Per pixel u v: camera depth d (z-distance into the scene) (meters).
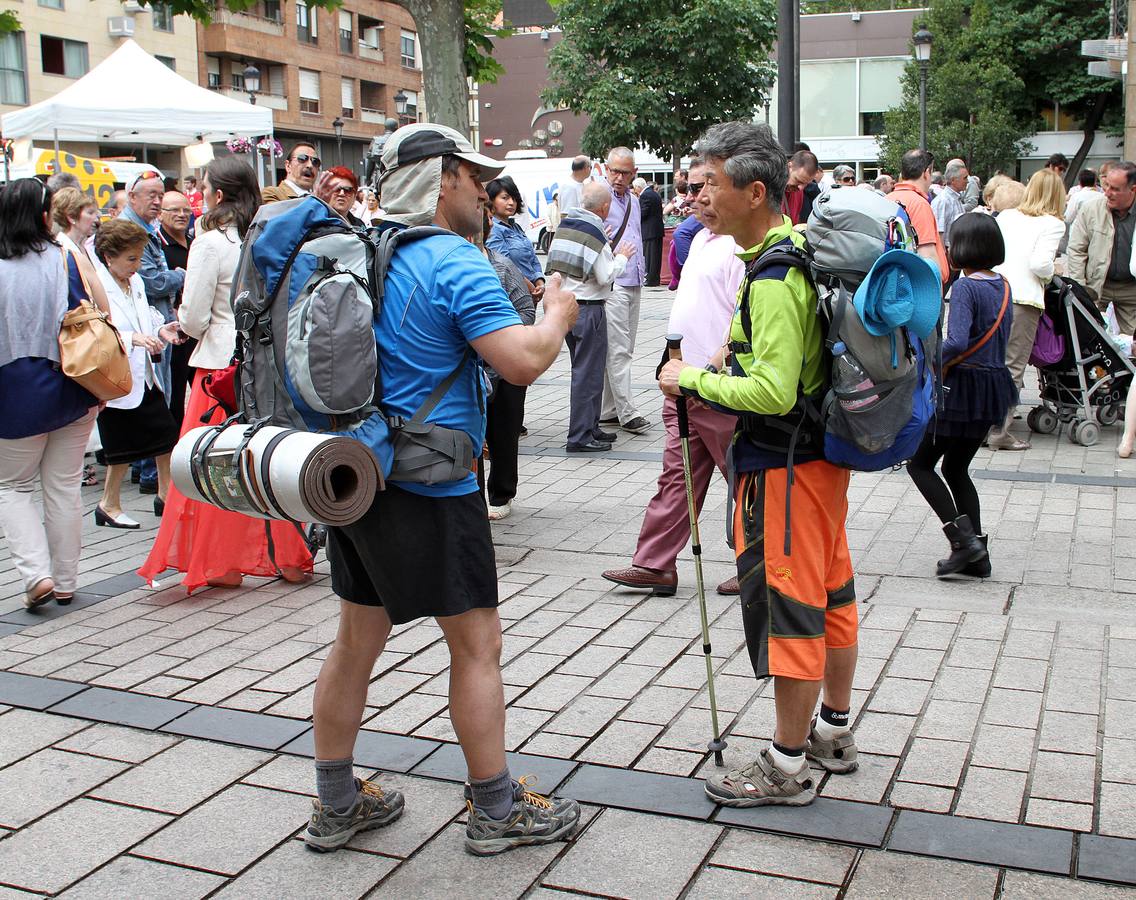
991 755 3.76
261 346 3.03
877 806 3.44
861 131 42.00
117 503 7.11
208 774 3.78
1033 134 41.22
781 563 3.30
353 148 52.16
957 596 5.38
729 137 3.38
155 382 6.96
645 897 3.02
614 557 6.16
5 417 5.22
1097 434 8.60
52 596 5.48
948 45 38.69
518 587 5.66
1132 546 6.09
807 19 41.72
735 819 3.38
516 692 4.36
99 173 14.71
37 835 3.42
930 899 2.97
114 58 15.44
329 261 2.94
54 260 5.29
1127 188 9.57
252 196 6.03
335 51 49.53
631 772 3.70
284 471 2.76
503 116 42.31
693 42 30.20
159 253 8.30
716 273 5.44
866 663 4.57
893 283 3.01
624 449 8.88
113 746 4.00
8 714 4.29
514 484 6.91
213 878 3.18
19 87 34.22
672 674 4.51
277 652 4.88
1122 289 9.84
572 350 8.65
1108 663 4.52
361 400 2.87
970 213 5.78
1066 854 3.15
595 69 31.69
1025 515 6.73
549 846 3.28
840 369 3.11
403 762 3.80
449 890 3.09
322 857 3.27
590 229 8.45
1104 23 38.59
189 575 5.63
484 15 14.21
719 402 3.26
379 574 3.07
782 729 3.41
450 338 3.01
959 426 5.54
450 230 3.23
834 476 3.35
